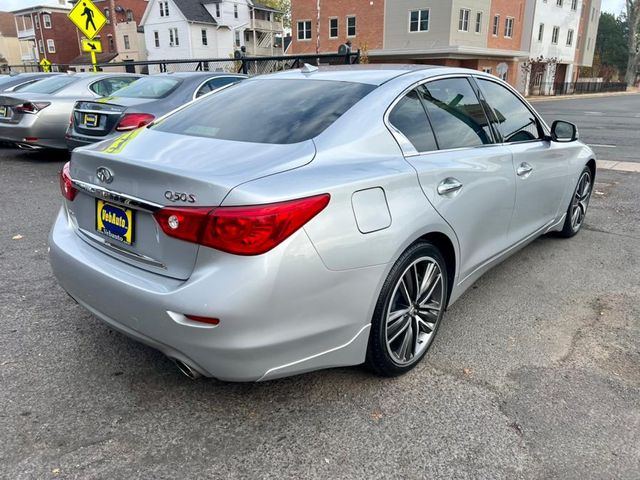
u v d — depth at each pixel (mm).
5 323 3289
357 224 2271
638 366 2910
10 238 4949
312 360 2287
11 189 6949
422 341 2871
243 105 2963
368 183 2344
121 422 2418
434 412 2512
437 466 2182
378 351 2564
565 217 4773
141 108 7148
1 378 2719
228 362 2109
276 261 2043
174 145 2543
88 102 7406
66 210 2908
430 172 2680
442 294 2934
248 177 2123
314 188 2166
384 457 2229
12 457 2189
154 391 2648
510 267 4352
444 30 31812
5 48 68750
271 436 2346
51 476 2094
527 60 41594
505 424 2430
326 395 2629
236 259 2029
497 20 36469
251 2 51188
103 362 2889
